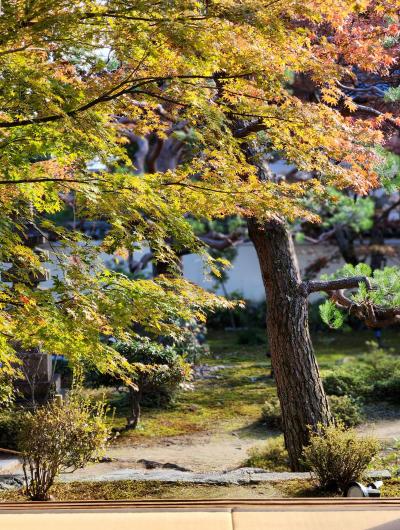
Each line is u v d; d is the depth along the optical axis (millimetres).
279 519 2492
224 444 10773
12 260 5730
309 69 5742
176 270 6141
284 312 8508
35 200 6000
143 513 2566
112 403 12891
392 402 12938
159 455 10070
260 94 6051
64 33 4996
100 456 7262
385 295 8344
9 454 9164
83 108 5449
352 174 6254
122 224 5797
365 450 6828
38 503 2797
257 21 4961
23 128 5492
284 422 8562
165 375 11242
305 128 5844
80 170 5730
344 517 2502
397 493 6465
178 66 5656
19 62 5312
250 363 17328
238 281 25672
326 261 23281
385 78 8898
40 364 10844
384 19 7258
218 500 2799
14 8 4836
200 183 5859
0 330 5516
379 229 23516
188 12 5031
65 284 5277
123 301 5297
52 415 6910
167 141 16594
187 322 14188
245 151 7871
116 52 5410
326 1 5441
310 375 8492
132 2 4906
